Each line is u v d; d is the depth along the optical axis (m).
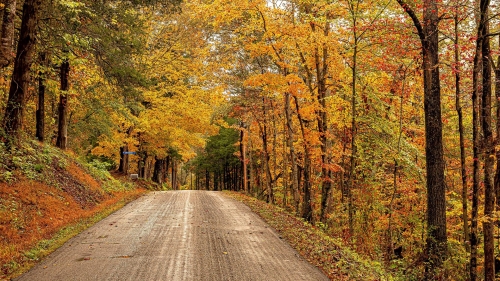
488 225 10.07
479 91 11.99
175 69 28.86
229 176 59.47
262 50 15.91
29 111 22.48
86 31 16.17
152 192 27.70
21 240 9.36
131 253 8.79
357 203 19.30
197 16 16.61
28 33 14.18
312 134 16.67
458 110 12.23
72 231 11.06
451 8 10.95
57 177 15.97
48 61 18.80
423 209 18.83
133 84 20.20
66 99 22.11
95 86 21.88
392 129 17.89
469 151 16.52
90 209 15.48
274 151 27.05
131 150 34.81
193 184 98.12
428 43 11.23
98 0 16.25
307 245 10.33
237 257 8.75
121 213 15.16
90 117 25.12
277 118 27.62
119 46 17.56
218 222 13.52
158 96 29.09
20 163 13.70
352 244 15.45
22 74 14.27
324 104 17.06
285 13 15.74
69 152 22.30
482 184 12.83
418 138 19.52
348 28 14.12
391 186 20.36
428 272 10.98
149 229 11.73
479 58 10.36
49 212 12.37
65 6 13.51
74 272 7.30
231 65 22.31
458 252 13.85
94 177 21.70
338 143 20.97
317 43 15.01
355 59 14.66
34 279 6.86
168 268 7.70
